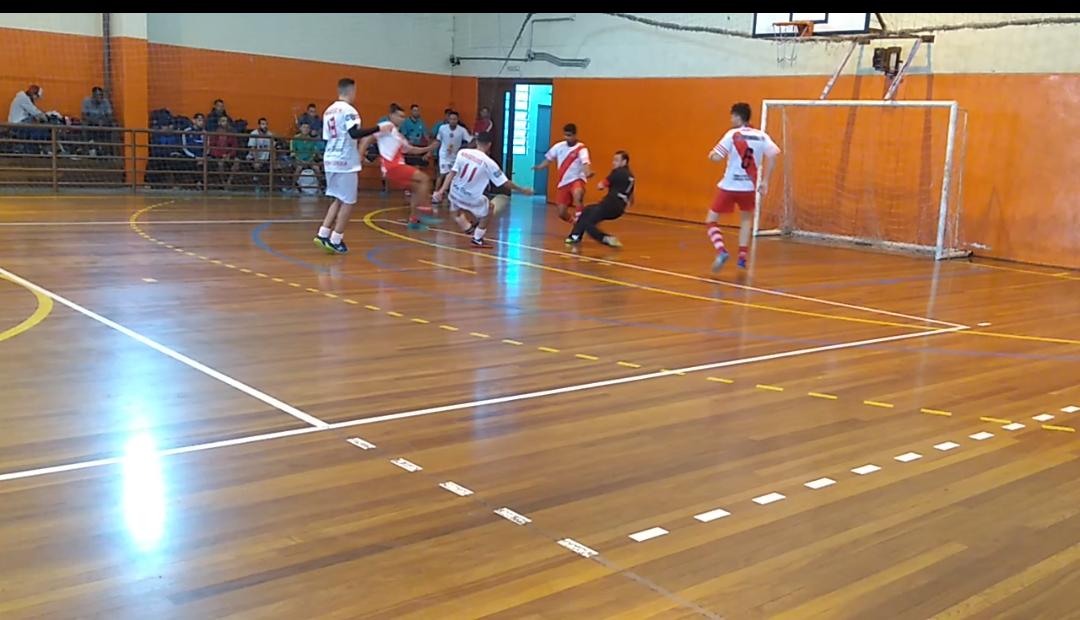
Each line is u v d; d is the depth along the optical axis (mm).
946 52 11023
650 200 14367
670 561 2502
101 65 13672
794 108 12461
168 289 6133
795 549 2613
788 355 5066
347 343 4871
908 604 2318
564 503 2883
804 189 12492
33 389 3775
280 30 15133
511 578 2369
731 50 13156
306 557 2434
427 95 17016
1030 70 10328
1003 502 3037
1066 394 4465
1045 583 2463
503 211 13516
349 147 8031
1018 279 8797
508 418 3725
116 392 3791
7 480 2842
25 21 12992
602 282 7324
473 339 5109
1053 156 10188
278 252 8133
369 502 2818
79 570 2305
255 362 4391
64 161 13266
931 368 4906
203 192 14000
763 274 8320
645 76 14273
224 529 2578
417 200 10648
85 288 6008
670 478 3139
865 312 6543
